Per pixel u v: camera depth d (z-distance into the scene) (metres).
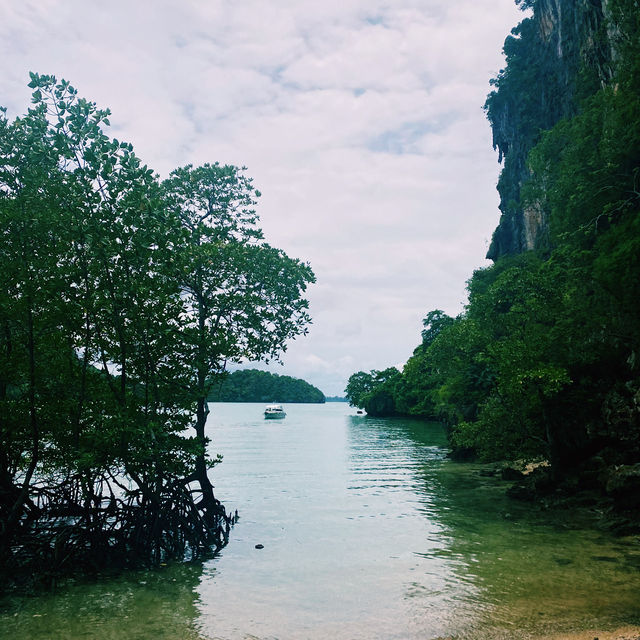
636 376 24.80
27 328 15.67
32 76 14.18
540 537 17.38
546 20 83.62
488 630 10.18
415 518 21.22
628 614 10.62
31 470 15.29
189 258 18.16
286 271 21.72
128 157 14.84
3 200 14.91
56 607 12.06
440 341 52.22
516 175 97.06
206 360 18.27
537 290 31.95
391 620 10.97
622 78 37.06
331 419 139.88
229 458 45.97
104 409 16.67
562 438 24.62
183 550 16.62
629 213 33.66
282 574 14.41
